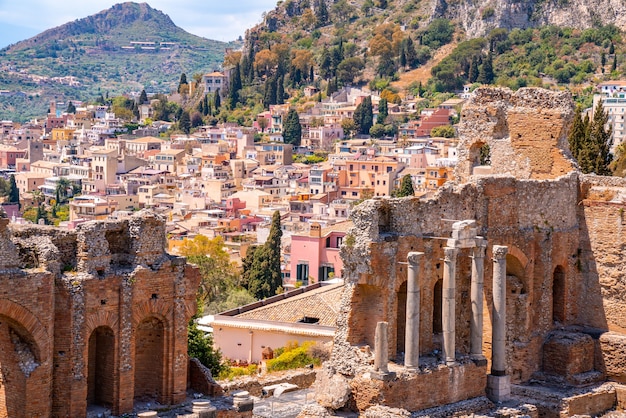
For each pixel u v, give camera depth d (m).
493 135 96.75
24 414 60.75
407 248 79.31
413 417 75.50
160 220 67.38
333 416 75.50
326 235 189.00
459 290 84.00
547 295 90.75
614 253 92.44
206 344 98.00
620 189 93.25
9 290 59.47
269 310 115.19
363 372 76.50
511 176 87.81
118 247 67.06
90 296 63.28
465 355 82.25
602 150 129.25
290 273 190.00
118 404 64.62
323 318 112.69
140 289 65.62
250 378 89.19
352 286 78.19
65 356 62.31
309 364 97.69
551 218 91.12
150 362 68.19
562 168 93.75
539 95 94.81
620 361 90.00
